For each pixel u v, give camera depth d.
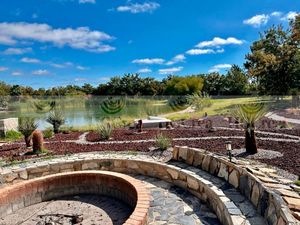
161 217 4.19
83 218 4.39
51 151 8.09
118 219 4.32
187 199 4.87
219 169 5.05
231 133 10.19
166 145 7.52
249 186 3.95
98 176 5.34
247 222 3.26
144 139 9.80
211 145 7.77
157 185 5.63
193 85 37.47
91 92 44.84
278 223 2.86
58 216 4.48
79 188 5.43
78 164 6.59
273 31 29.67
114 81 42.81
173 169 5.63
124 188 4.94
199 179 4.88
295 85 26.86
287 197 3.52
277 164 5.38
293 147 6.88
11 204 4.66
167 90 39.59
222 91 41.09
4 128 12.48
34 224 4.22
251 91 37.34
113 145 8.75
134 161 6.42
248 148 6.47
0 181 5.73
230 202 3.84
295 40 26.05
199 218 4.13
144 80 43.03
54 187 5.25
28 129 9.12
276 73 27.06
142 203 3.93
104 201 5.05
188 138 9.45
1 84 40.53
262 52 29.34
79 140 10.48
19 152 8.20
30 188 4.96
